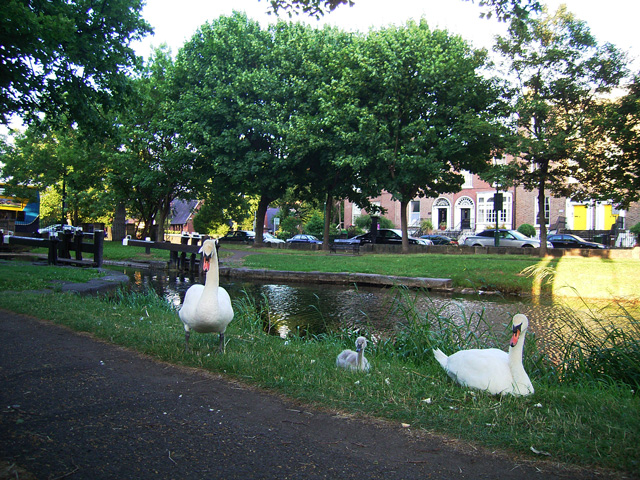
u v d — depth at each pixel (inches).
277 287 717.3
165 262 991.0
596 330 380.8
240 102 1157.7
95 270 653.3
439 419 150.4
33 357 213.3
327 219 1280.8
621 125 714.2
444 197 2046.0
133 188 1444.4
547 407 165.6
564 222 1658.5
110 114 1219.2
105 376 189.2
